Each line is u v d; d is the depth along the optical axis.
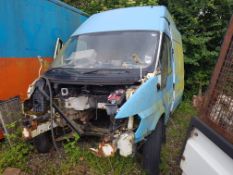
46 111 4.06
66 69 4.36
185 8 9.71
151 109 3.70
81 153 4.35
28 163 4.28
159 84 4.01
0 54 4.75
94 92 3.96
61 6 6.64
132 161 4.19
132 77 3.78
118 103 3.47
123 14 5.33
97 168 4.06
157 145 3.89
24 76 5.35
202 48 9.20
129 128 3.45
